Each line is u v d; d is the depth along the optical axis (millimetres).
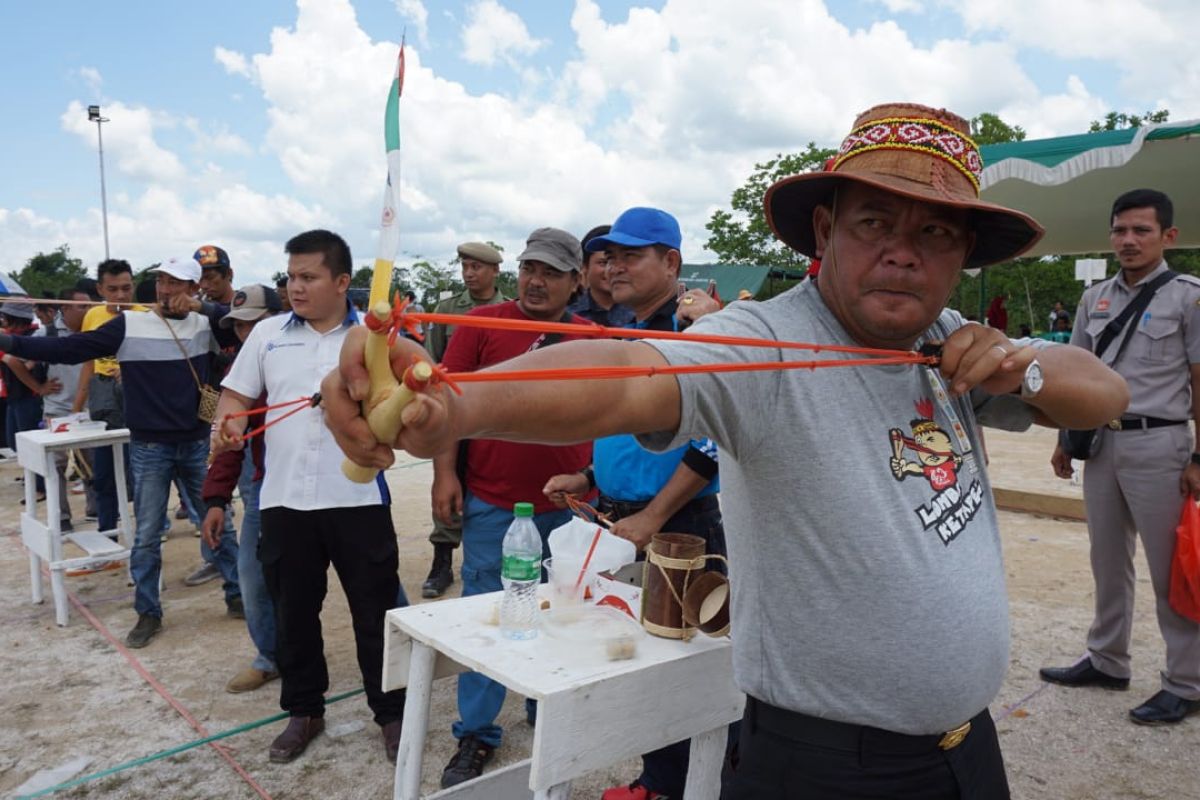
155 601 4289
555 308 3193
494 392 958
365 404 852
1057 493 7098
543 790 1750
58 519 4539
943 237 1347
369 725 3414
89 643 4273
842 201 1380
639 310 2961
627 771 3102
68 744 3260
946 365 1375
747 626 1421
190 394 4359
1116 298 3488
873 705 1346
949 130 1343
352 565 3117
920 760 1403
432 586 4867
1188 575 3193
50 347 4016
